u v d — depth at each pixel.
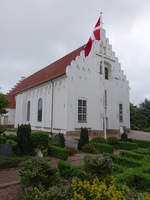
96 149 14.19
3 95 15.82
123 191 4.38
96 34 19.28
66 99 22.78
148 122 49.88
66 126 22.27
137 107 54.31
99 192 4.12
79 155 12.38
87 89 25.16
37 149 11.41
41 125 27.95
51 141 14.95
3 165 8.59
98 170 5.47
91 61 26.20
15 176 7.53
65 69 23.83
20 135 11.42
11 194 5.61
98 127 25.58
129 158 8.99
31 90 32.38
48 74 29.23
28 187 5.23
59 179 5.76
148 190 5.43
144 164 7.85
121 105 30.28
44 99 27.80
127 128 30.58
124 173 6.18
